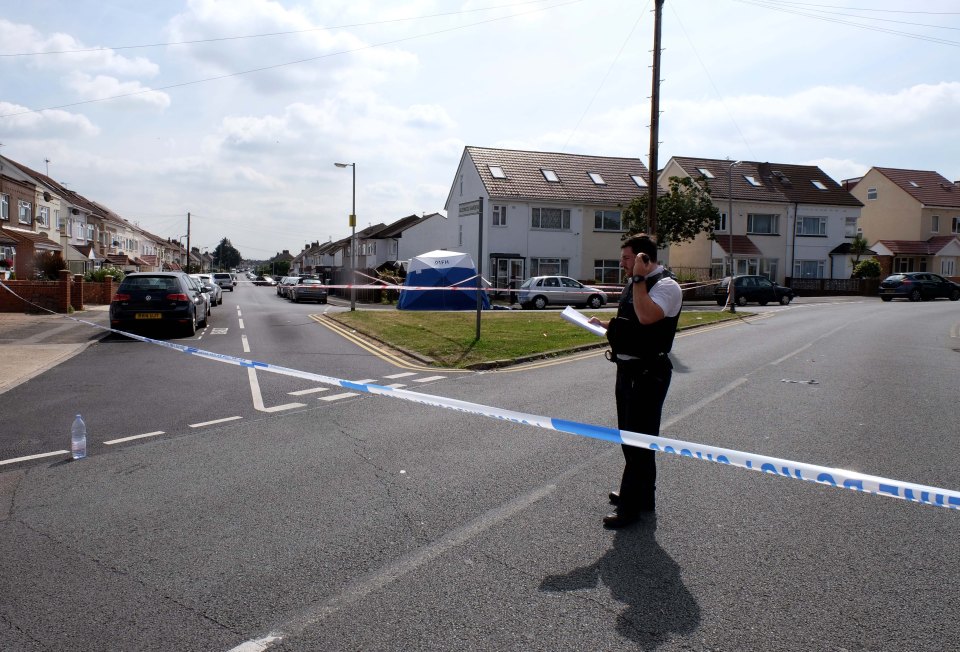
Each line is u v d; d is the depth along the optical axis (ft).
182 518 14.17
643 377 13.61
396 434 21.27
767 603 10.50
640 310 12.98
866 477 10.95
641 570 11.67
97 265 165.48
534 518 14.15
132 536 13.24
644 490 14.38
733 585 11.10
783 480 16.66
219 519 14.12
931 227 165.78
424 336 47.42
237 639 9.55
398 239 191.21
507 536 13.19
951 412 24.63
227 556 12.30
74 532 13.44
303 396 27.81
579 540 12.98
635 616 10.10
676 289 13.43
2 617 10.16
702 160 148.05
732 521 13.94
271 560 12.13
